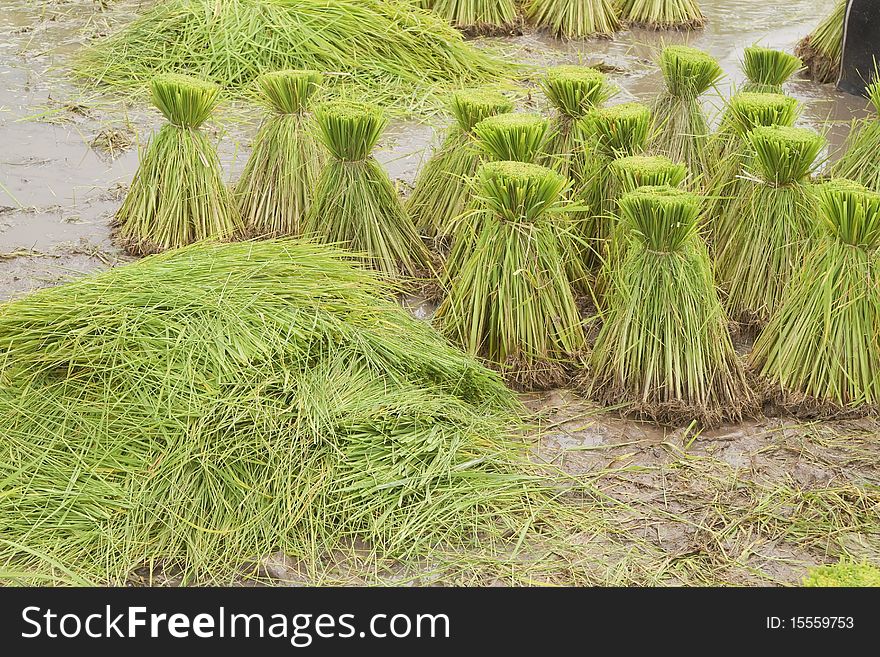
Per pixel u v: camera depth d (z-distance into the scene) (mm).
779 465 3104
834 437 3230
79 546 2689
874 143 4332
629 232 3512
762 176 3803
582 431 3236
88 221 4469
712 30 7289
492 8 7066
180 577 2643
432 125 5586
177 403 3010
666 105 4555
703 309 3260
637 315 3273
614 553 2748
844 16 6059
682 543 2793
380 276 3889
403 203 4527
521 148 3645
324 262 3680
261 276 3514
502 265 3424
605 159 3906
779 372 3373
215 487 2812
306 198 4281
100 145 5199
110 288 3361
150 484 2820
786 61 4516
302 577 2645
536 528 2830
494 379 3342
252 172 4336
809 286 3338
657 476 3049
